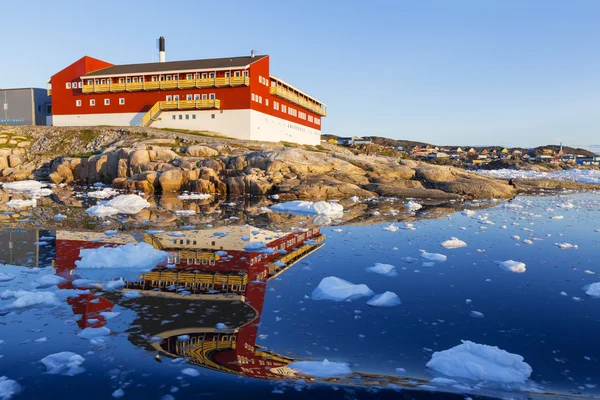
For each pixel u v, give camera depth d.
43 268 8.25
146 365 4.41
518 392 4.01
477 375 4.24
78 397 3.80
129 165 30.72
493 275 8.32
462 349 4.76
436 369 4.44
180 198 23.67
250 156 29.86
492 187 27.28
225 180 27.28
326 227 13.98
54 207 18.38
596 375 4.37
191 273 8.02
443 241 11.84
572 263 9.39
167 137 39.00
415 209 19.91
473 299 6.84
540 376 4.33
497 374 4.26
